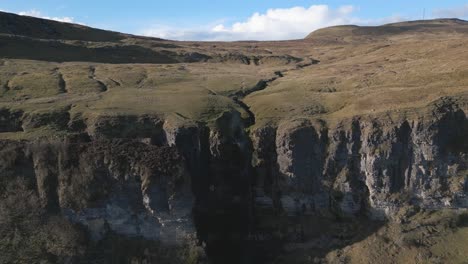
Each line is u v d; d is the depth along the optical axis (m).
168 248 77.50
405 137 87.25
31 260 70.81
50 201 77.00
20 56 151.38
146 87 121.69
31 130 87.62
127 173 77.44
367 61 164.62
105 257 75.12
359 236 85.50
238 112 103.25
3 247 71.12
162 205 77.44
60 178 77.44
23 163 78.38
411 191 87.00
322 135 91.50
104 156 78.00
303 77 139.88
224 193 91.25
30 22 198.50
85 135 86.81
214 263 82.81
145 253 75.88
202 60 198.50
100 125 88.19
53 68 137.12
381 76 123.50
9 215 74.25
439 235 82.50
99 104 99.06
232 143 93.25
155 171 77.06
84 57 168.88
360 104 98.50
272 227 90.62
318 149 91.50
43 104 97.31
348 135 89.75
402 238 81.94
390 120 87.88
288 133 91.06
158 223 77.81
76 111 93.81
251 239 88.69
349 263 81.38
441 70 116.25
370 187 87.81
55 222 75.69
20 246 71.94
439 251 79.62
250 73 152.12
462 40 160.38
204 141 91.75
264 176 94.12
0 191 75.88
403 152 87.31
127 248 76.50
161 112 95.31
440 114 87.44
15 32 183.25
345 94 108.19
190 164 88.12
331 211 90.62
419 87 102.88
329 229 88.31
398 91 101.56
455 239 81.56
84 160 77.88
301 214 91.88
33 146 78.88
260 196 93.94
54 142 79.75
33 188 77.50
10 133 85.94
